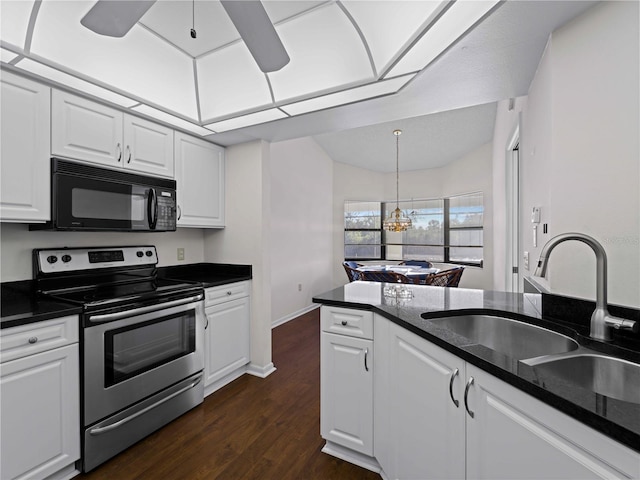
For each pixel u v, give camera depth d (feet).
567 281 4.36
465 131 14.38
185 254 9.13
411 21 4.35
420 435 3.94
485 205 15.44
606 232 3.93
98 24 3.65
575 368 3.25
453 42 4.38
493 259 14.24
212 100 6.97
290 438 5.96
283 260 13.79
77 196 5.72
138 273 7.68
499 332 4.73
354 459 5.33
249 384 8.17
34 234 5.99
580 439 2.09
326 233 17.65
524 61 4.95
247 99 6.64
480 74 5.29
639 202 3.68
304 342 11.30
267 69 4.64
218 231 9.43
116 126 6.40
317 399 7.39
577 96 4.14
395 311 4.62
